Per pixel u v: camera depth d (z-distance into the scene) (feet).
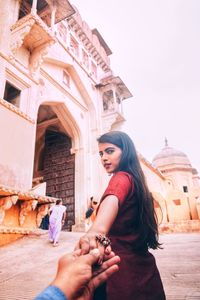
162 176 90.38
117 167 3.69
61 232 29.40
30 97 32.01
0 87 27.66
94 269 1.99
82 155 48.29
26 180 28.07
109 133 3.88
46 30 31.83
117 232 3.10
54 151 53.93
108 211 2.59
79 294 1.74
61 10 37.91
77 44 52.85
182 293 8.79
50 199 26.27
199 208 69.36
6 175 25.75
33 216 26.13
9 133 27.35
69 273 1.74
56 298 1.57
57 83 43.39
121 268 2.85
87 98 51.75
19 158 27.86
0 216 21.95
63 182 49.06
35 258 17.40
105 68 62.75
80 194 45.24
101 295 2.77
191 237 32.24
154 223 3.39
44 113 51.75
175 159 108.99
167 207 74.13
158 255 17.80
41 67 40.06
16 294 10.28
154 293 2.92
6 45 30.17
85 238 2.15
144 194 3.32
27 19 30.45
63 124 49.11
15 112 28.86
